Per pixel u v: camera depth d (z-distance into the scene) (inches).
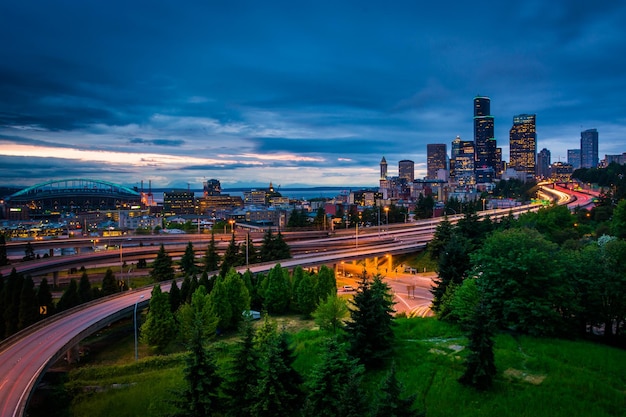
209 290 3161.9
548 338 2086.6
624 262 2174.0
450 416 1550.2
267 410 1485.0
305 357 2106.3
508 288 2180.1
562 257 2265.0
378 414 1198.9
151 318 2573.8
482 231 4751.5
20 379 1915.6
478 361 1658.5
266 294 3284.9
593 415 1464.1
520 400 1568.7
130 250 5610.2
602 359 1839.3
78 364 2438.5
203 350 1502.2
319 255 4968.0
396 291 3983.8
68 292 3171.8
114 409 1878.7
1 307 3009.4
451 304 2345.0
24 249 6141.7
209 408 1481.3
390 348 1991.9
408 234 7116.1
